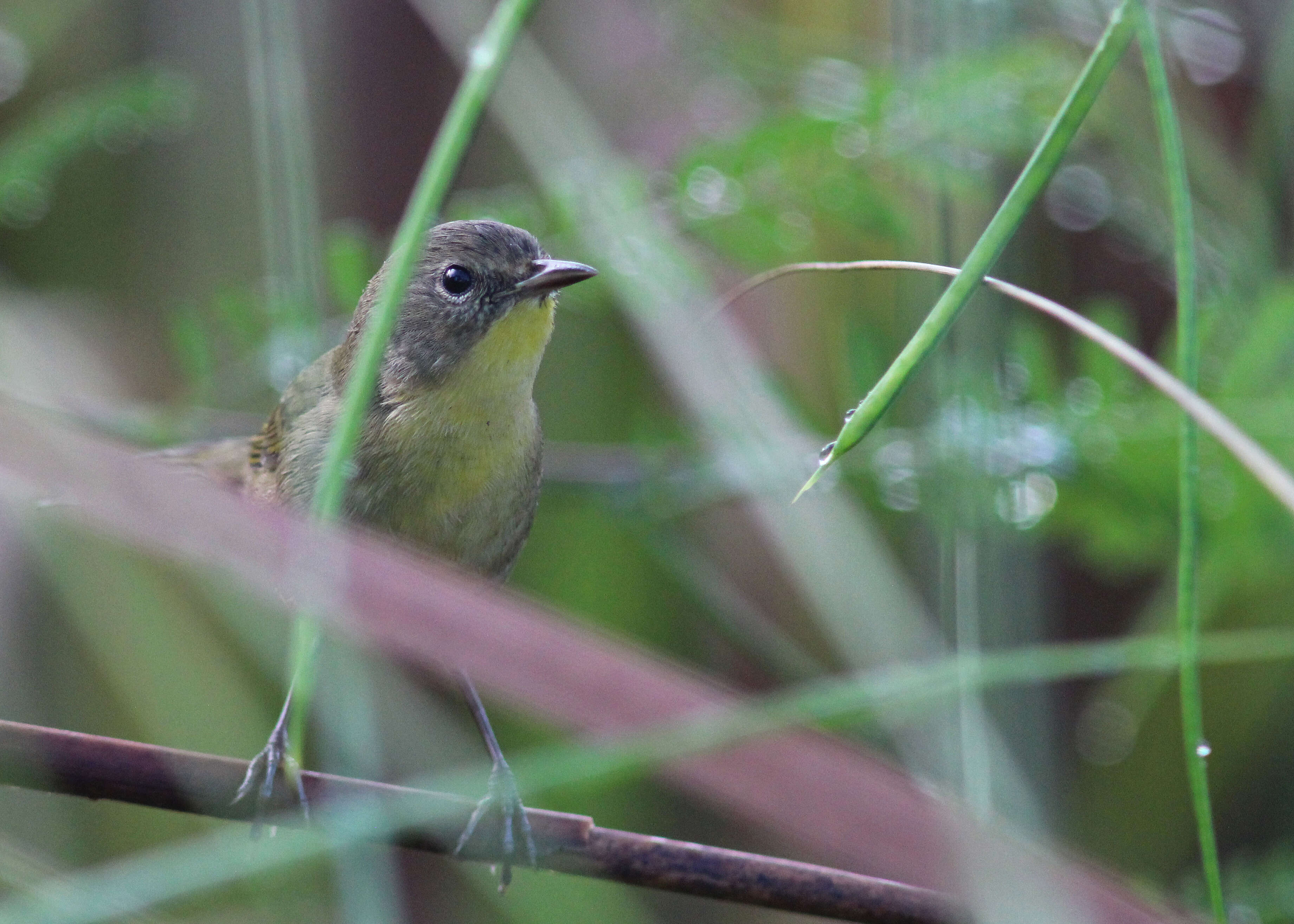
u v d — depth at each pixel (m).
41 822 8.61
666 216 8.71
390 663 8.91
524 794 4.61
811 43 9.62
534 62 8.96
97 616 8.77
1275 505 7.68
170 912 6.76
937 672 5.31
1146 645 6.14
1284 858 7.75
